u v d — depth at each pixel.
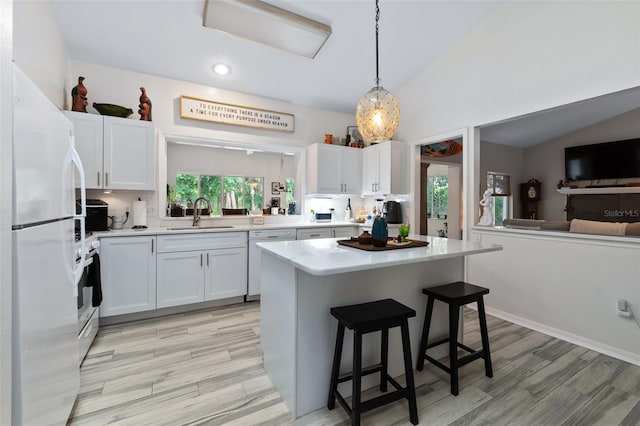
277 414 1.61
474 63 3.24
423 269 2.07
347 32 3.03
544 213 6.20
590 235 2.37
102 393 1.76
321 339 1.66
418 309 2.06
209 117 3.57
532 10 2.75
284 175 4.96
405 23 3.02
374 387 1.87
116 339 2.47
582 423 1.54
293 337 1.59
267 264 1.99
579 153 5.54
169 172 4.41
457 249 1.88
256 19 2.60
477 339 2.52
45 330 1.18
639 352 2.13
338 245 2.06
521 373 2.00
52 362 1.25
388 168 4.01
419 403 1.69
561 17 2.56
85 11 2.49
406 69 3.81
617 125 5.11
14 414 0.97
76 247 1.90
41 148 1.16
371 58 3.48
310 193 4.21
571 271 2.49
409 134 4.09
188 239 3.06
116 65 3.09
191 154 4.55
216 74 3.42
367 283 1.82
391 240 2.20
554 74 2.61
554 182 6.05
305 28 2.75
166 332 2.62
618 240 2.22
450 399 1.73
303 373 1.61
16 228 0.97
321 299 1.66
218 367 2.06
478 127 3.28
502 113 3.00
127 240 2.77
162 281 2.94
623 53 2.22
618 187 5.02
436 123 3.70
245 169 4.90
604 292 2.30
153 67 3.20
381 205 4.48
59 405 1.32
